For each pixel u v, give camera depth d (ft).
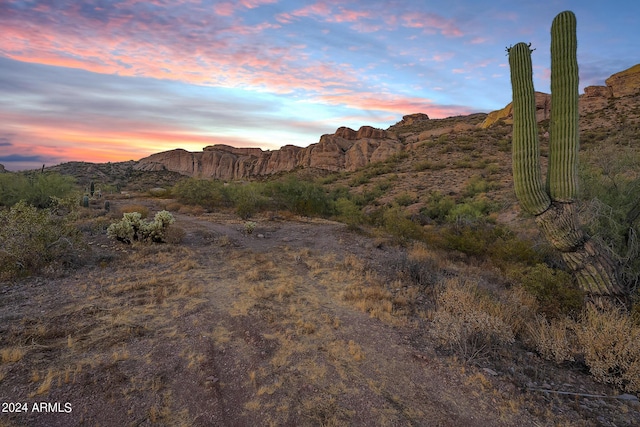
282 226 50.88
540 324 16.98
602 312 16.57
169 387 12.14
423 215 69.41
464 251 36.09
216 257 31.53
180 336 15.80
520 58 18.72
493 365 14.42
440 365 14.34
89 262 26.84
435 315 18.65
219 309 19.25
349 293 22.50
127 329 16.10
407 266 27.50
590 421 11.15
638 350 12.95
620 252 21.22
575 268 18.12
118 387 11.89
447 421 11.07
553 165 18.04
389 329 17.69
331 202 75.05
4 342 14.23
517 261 29.76
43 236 24.94
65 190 64.64
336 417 11.00
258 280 25.03
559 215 17.92
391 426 10.75
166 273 25.48
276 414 11.08
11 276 21.99
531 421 11.12
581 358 14.93
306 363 14.11
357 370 13.82
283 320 18.06
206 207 74.64
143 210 55.77
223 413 11.05
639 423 11.12
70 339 14.58
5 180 59.82
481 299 18.53
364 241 40.45
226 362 13.92
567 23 17.54
